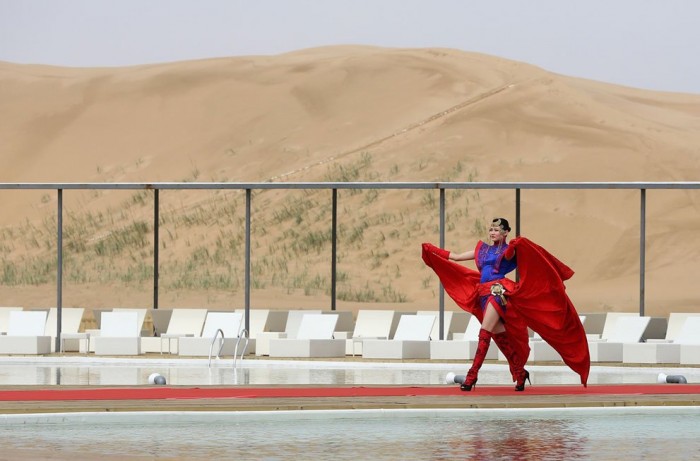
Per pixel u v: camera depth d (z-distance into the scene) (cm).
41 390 3366
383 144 14862
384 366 4856
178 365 5031
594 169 13488
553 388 3509
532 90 15475
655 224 12225
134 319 5550
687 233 12000
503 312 3378
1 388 3438
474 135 14488
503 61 17388
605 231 12169
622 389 3472
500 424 2844
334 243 6394
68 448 2469
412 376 4331
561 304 3369
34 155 16975
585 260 11856
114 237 13338
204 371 4612
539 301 3369
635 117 14950
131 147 16762
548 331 3391
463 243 12156
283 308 10269
